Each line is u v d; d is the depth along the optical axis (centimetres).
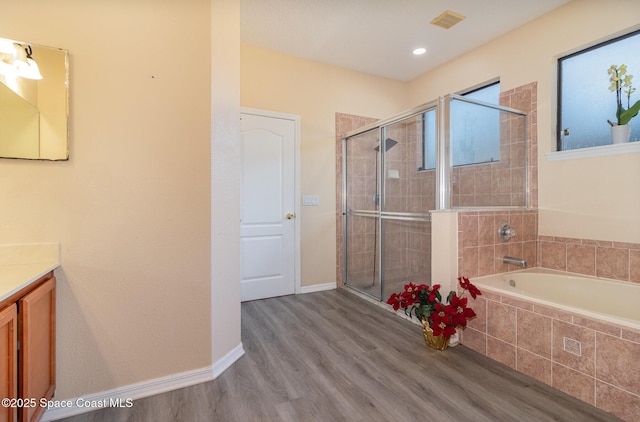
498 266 246
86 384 153
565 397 163
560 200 260
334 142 365
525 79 280
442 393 165
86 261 152
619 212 225
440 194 245
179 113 170
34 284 127
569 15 249
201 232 176
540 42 269
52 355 141
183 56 171
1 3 139
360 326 255
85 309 152
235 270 203
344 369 189
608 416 148
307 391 167
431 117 257
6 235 139
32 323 120
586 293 233
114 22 156
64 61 147
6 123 140
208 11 179
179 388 170
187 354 173
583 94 251
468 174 253
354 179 361
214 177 182
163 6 167
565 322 166
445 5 252
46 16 145
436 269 238
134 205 160
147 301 164
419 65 364
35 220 144
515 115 278
